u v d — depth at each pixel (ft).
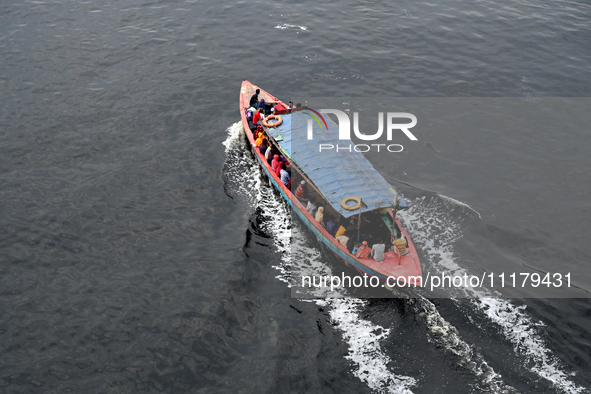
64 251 71.20
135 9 134.92
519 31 123.85
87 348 58.39
